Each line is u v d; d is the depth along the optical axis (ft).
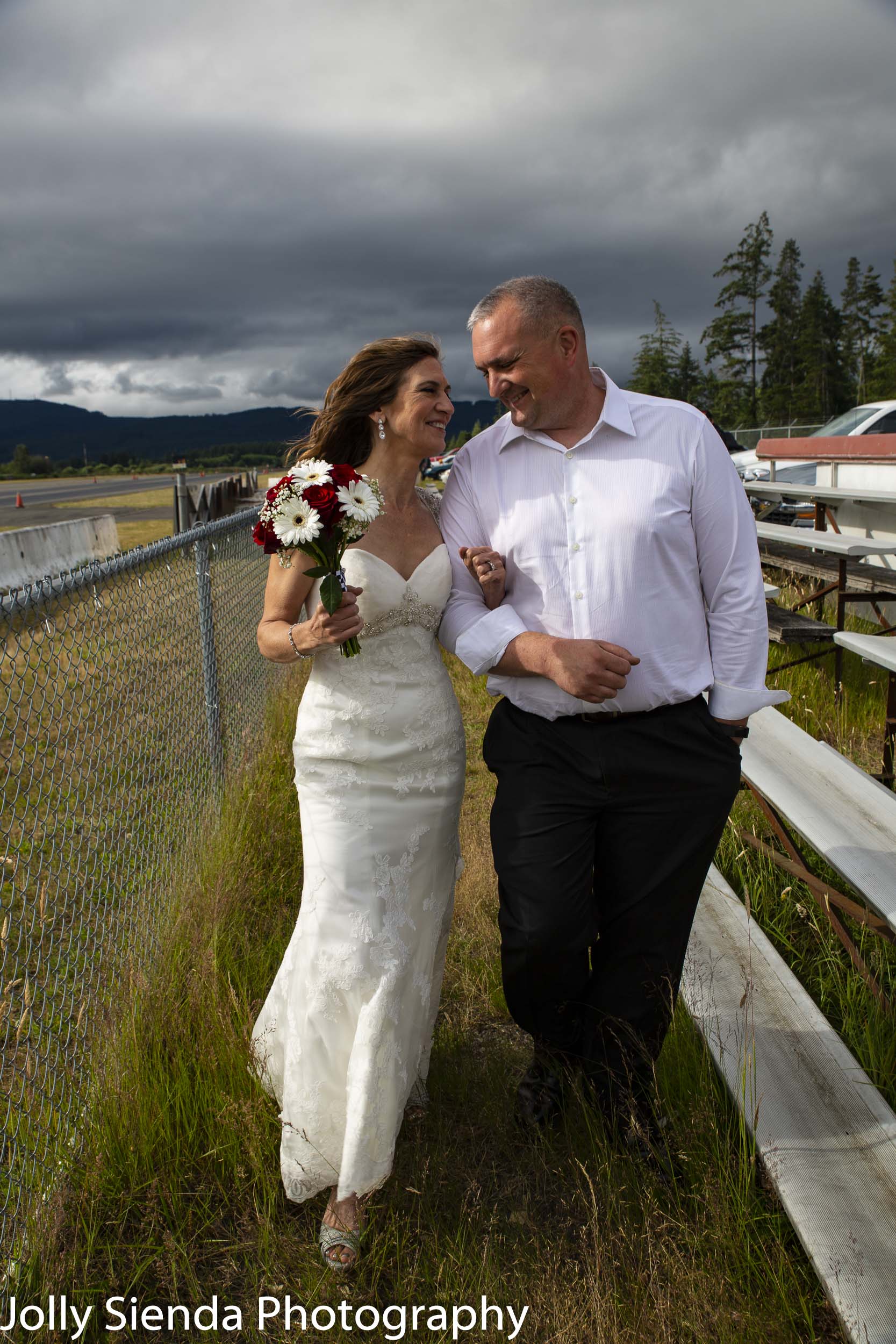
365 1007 7.52
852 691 18.76
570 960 7.91
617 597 7.64
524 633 7.69
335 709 7.85
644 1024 8.18
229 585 17.65
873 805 11.11
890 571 19.43
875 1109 8.00
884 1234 6.72
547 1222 7.64
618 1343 6.28
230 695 17.22
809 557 24.79
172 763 12.77
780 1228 7.20
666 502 7.59
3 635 8.76
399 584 7.88
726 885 12.28
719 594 7.85
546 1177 8.07
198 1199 7.88
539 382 7.49
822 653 18.99
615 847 7.97
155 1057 8.82
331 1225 7.32
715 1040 9.02
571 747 7.80
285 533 7.04
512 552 8.11
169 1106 8.46
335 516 7.09
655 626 7.66
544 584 7.95
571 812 7.85
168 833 12.42
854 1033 9.32
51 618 9.73
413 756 7.95
